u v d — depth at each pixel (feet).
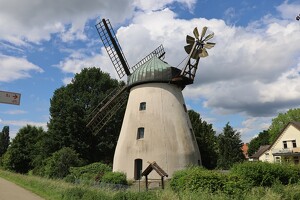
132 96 97.19
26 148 177.88
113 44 106.01
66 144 143.13
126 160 89.81
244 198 43.29
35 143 178.91
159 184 77.97
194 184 48.01
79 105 147.64
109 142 152.56
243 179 53.26
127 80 103.60
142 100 93.86
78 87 160.35
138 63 105.40
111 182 77.66
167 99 92.68
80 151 144.15
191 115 139.64
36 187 74.43
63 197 55.93
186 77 92.99
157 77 93.40
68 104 146.72
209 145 136.98
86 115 146.92
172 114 91.35
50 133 145.79
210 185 47.24
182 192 45.42
